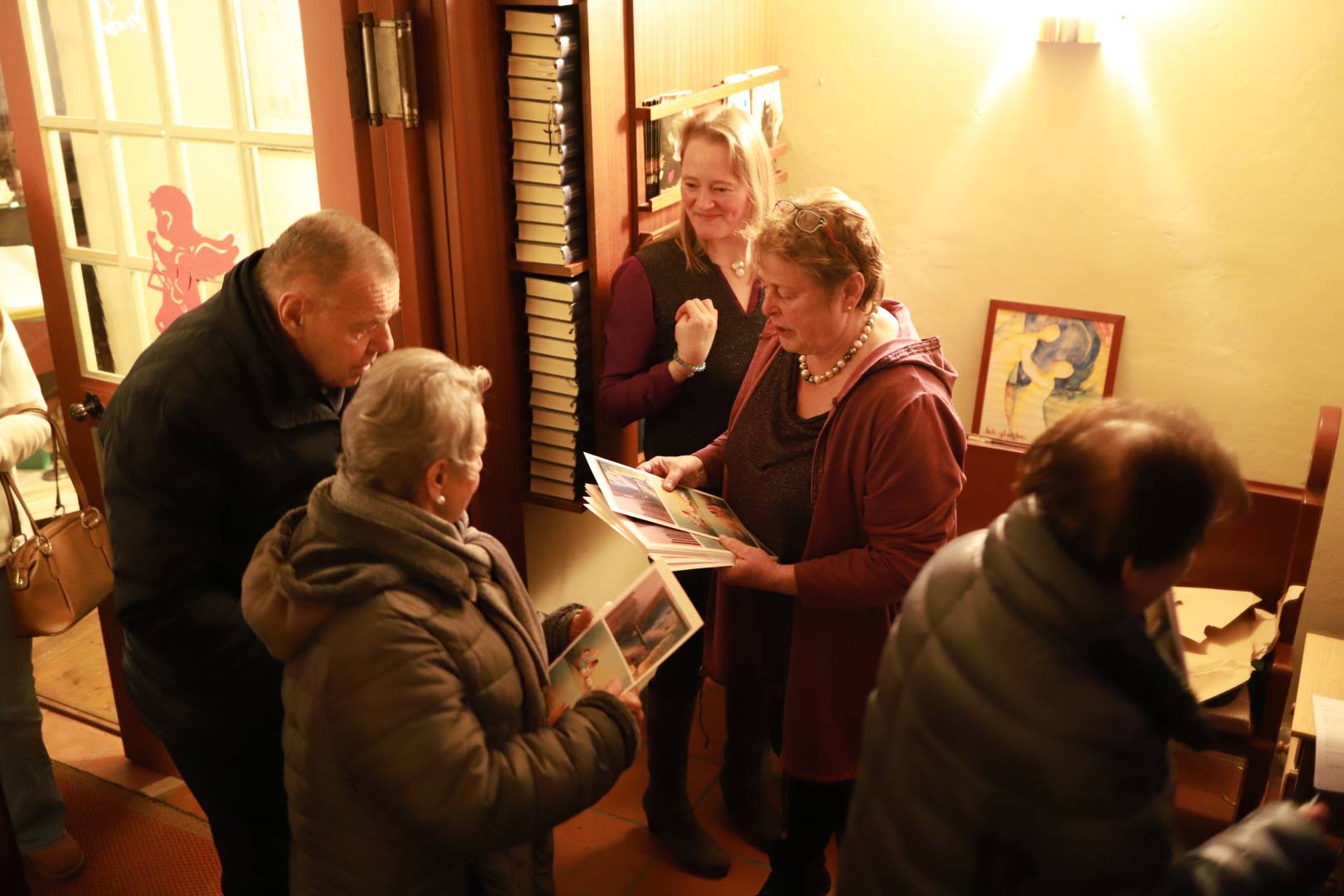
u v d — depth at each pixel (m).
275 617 1.40
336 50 2.14
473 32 2.22
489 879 1.59
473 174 2.30
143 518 1.76
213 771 1.98
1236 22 2.56
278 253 1.72
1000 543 1.13
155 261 2.48
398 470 1.38
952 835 1.13
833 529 1.92
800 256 1.78
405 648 1.35
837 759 2.00
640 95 2.47
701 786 2.78
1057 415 3.01
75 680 3.26
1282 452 2.82
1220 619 2.49
